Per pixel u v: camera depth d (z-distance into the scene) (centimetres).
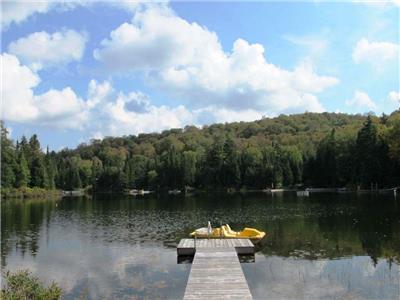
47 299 1146
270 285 1485
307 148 10350
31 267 1886
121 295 1421
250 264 1809
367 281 1500
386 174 6769
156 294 1423
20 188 8350
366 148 6900
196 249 1975
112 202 6638
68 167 12669
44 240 2619
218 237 2345
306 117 16662
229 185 9800
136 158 12838
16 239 2669
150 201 6675
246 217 3600
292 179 9494
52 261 2002
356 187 7056
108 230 3039
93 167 12656
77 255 2130
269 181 9425
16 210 5025
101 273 1739
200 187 10356
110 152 14912
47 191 9044
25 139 10269
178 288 1491
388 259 1817
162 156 12144
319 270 1670
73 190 11956
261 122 16738
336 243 2208
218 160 10169
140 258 2017
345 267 1705
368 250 2011
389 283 1469
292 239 2375
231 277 1450
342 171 7469
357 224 2841
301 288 1440
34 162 9312
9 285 1154
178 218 3759
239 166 9875
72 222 3616
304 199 5609
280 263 1808
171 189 10706
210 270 1552
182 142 14788
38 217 4112
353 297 1331
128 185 11725
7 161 8169
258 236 2309
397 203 4262
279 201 5434
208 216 3834
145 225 3297
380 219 3055
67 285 1566
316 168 8481
